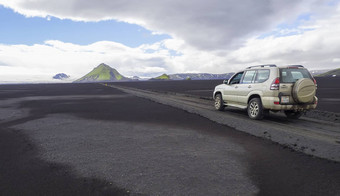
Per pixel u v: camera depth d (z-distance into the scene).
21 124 8.41
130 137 6.18
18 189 3.21
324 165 4.01
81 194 3.03
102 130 7.13
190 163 4.16
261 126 6.96
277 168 3.90
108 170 3.86
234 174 3.65
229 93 9.85
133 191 3.09
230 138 6.02
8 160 4.43
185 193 3.01
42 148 5.22
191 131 6.89
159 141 5.74
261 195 2.96
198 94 25.12
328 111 10.43
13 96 27.55
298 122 7.74
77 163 4.21
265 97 7.73
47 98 22.53
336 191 3.05
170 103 14.77
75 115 10.48
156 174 3.66
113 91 35.41
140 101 17.38
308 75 7.95
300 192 3.04
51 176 3.64
